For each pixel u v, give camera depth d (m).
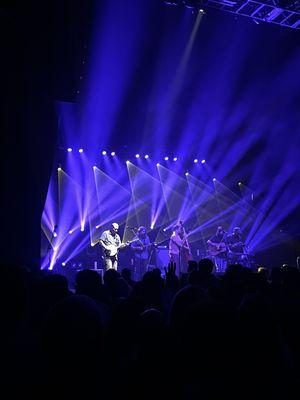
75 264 11.95
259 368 1.67
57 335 1.24
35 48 4.62
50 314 1.29
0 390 1.25
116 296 3.79
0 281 1.47
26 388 1.26
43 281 2.39
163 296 3.86
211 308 1.51
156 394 1.33
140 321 1.56
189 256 11.24
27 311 2.30
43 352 1.35
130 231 13.30
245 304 1.85
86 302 1.31
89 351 1.24
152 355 1.38
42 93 5.24
